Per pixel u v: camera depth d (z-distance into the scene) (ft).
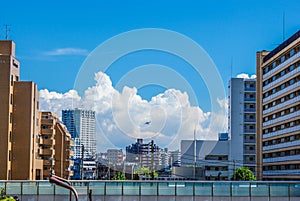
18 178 280.92
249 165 433.07
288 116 326.24
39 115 320.29
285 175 325.21
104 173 329.11
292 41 320.09
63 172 347.36
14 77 287.48
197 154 414.62
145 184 147.13
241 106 442.09
